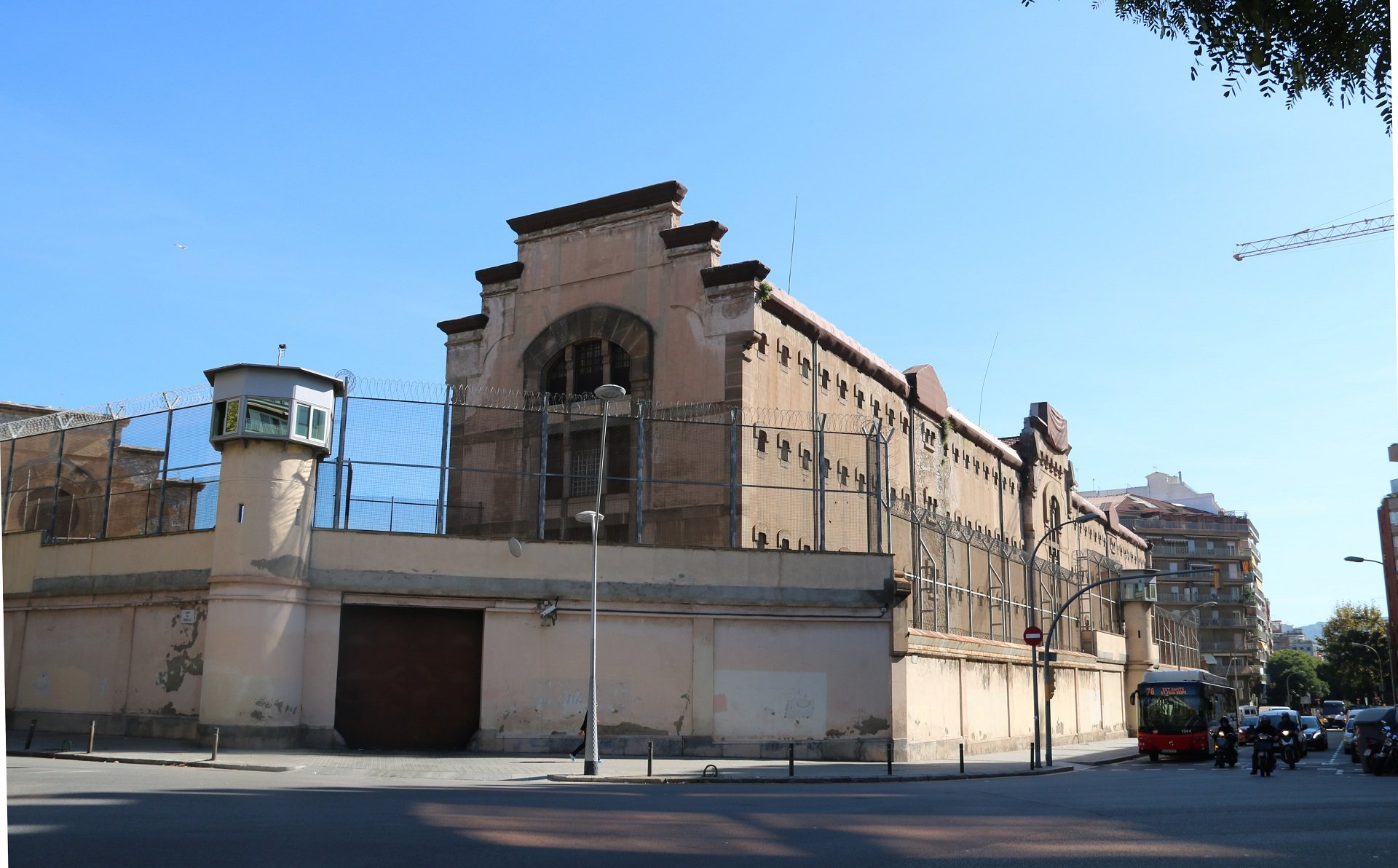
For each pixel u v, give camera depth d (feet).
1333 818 52.19
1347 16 38.06
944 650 124.47
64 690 109.09
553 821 45.75
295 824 42.19
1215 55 40.55
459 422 154.40
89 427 117.50
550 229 158.30
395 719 100.68
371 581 100.68
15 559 116.37
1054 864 35.63
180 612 101.91
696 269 144.36
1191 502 494.59
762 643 108.47
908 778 90.22
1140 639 219.20
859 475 160.56
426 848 36.42
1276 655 491.72
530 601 104.01
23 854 32.32
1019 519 229.25
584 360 152.46
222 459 100.01
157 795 51.52
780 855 37.11
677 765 94.99
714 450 135.64
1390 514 333.42
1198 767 125.08
